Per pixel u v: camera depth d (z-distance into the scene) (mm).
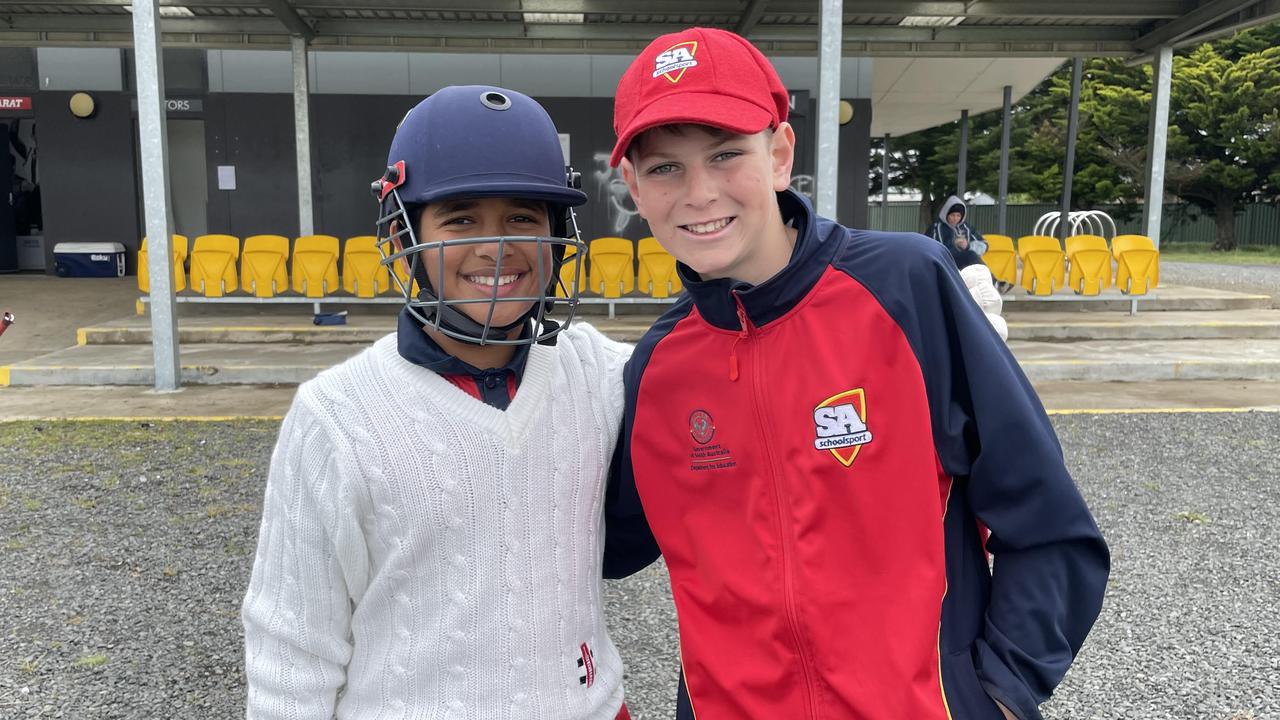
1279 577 3689
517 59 14562
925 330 1312
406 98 14625
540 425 1297
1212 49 32438
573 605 1312
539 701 1251
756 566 1342
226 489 4906
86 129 14758
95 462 5438
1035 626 1260
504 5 10883
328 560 1224
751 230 1282
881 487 1297
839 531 1308
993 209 34906
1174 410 6922
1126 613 3373
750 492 1358
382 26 11859
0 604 3469
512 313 1218
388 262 1251
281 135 14633
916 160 38750
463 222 1198
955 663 1300
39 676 2926
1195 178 31828
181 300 10586
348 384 1245
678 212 1280
